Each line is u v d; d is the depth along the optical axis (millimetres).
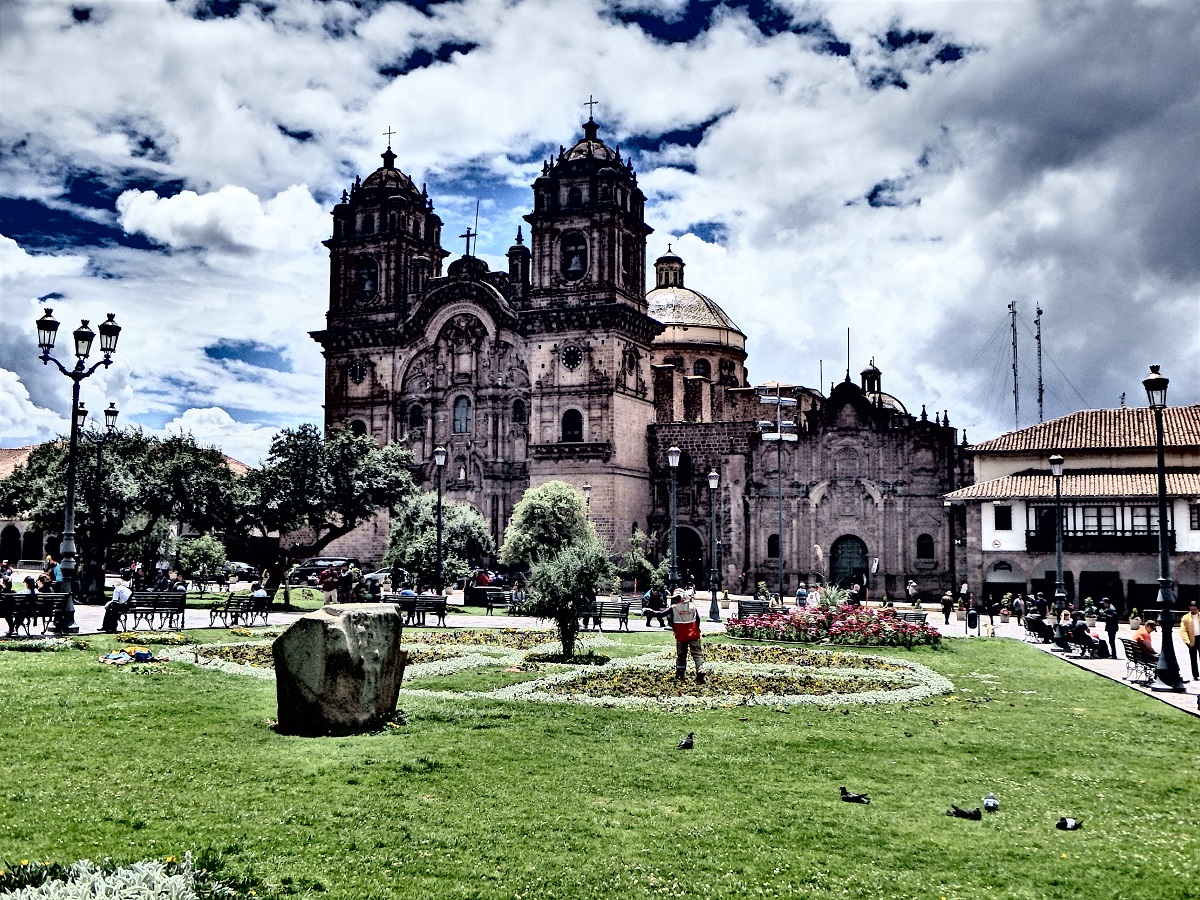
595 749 18391
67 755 16766
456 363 93125
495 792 15320
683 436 91562
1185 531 65375
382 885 11656
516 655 33438
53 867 11164
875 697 25250
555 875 12086
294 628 19219
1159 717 23312
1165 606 28859
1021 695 26734
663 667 30734
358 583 60969
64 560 36750
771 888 11812
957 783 16547
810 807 14922
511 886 11750
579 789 15633
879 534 82812
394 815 14078
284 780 15602
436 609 46969
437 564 58312
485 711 21969
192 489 58188
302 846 12750
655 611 49875
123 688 23297
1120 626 57812
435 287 93625
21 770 15695
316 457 63812
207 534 78875
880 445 83625
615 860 12602
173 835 12891
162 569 60719
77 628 36531
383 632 20047
